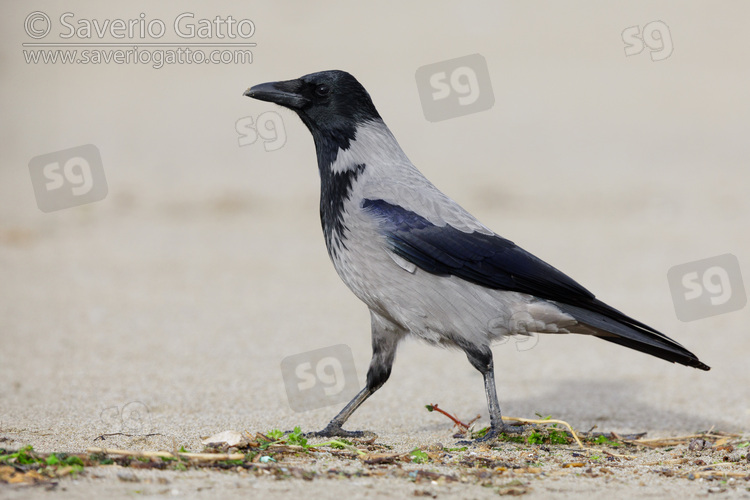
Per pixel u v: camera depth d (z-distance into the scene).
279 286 14.95
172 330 12.36
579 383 10.67
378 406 9.52
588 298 7.76
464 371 11.17
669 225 18.02
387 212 7.72
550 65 28.39
